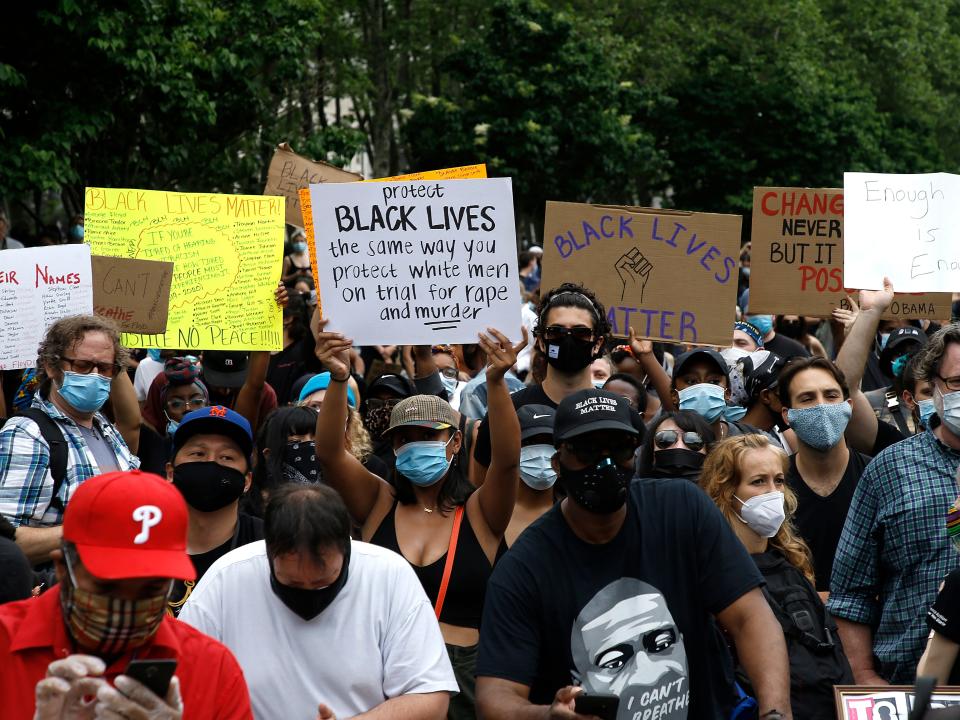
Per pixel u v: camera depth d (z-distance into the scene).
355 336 5.22
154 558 2.71
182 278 6.75
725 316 7.03
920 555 4.75
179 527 2.79
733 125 36.75
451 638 4.82
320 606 3.63
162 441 6.62
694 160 36.69
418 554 4.91
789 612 4.57
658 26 37.16
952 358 4.73
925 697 2.64
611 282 7.12
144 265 6.54
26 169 15.27
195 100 17.14
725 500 4.84
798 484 5.74
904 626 4.78
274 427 5.63
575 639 3.59
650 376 7.13
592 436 3.52
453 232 5.23
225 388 7.28
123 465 5.36
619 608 3.59
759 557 4.78
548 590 3.61
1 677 2.80
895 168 42.06
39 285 6.02
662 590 3.63
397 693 3.66
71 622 2.79
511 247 5.23
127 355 5.36
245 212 6.83
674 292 7.08
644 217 7.09
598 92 30.67
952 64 49.38
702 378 6.50
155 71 16.31
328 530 3.53
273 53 19.16
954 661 4.05
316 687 3.64
